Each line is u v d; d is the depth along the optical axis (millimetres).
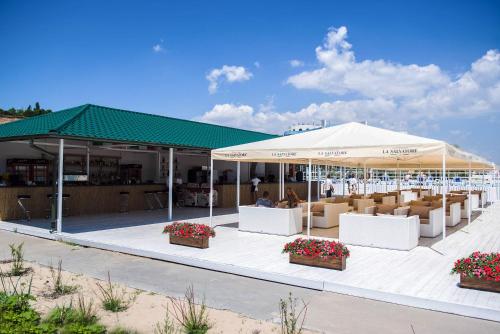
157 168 22359
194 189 21203
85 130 12898
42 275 7926
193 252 9641
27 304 5762
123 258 9648
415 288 6828
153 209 19484
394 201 19188
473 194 21875
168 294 6766
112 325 5309
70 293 6707
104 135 13117
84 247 10922
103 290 6812
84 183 17094
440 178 33562
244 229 12734
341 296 6844
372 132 10953
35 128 13695
